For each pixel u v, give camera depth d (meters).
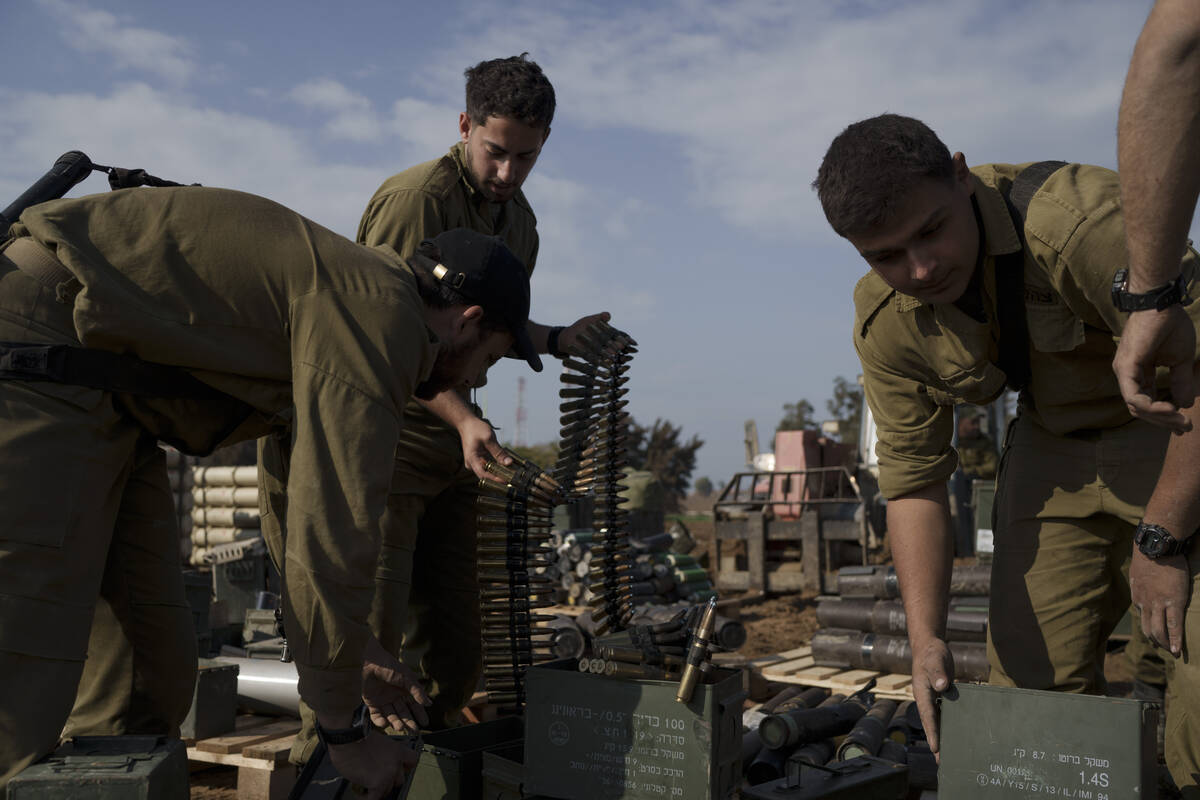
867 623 5.62
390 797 2.35
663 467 40.88
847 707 4.02
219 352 2.16
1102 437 2.75
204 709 3.85
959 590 5.78
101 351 2.14
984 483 9.05
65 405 2.12
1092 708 2.13
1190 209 1.79
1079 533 2.84
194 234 2.17
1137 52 1.77
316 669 2.13
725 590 10.70
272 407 2.32
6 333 2.09
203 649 4.86
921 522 2.86
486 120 3.16
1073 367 2.63
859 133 2.21
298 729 4.07
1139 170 1.78
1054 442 2.88
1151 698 3.98
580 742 2.43
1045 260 2.41
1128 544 2.85
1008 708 2.24
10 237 2.22
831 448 11.91
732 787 2.39
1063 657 2.86
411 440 3.20
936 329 2.67
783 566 10.42
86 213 2.16
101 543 2.24
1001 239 2.44
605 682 2.41
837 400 48.28
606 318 3.33
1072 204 2.35
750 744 3.70
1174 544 2.30
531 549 3.07
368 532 2.12
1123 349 1.96
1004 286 2.53
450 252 2.44
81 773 2.02
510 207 3.59
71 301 2.13
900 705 4.50
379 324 2.19
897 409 2.88
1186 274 2.21
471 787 2.75
